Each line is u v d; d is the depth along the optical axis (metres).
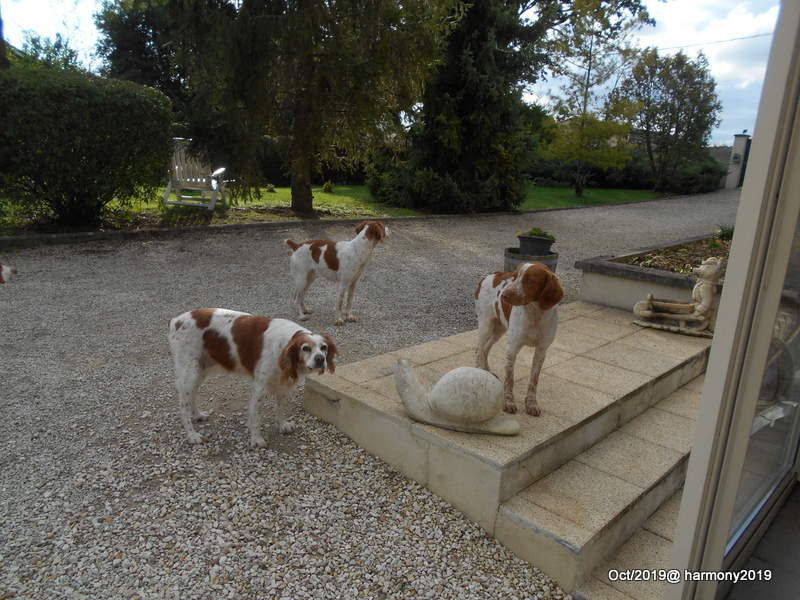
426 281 8.59
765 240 1.81
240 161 11.80
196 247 9.77
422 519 3.09
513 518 2.85
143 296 6.91
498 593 2.62
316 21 11.13
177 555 2.68
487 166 17.33
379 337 5.88
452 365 4.57
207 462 3.47
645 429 4.00
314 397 4.12
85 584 2.48
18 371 4.66
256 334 3.58
